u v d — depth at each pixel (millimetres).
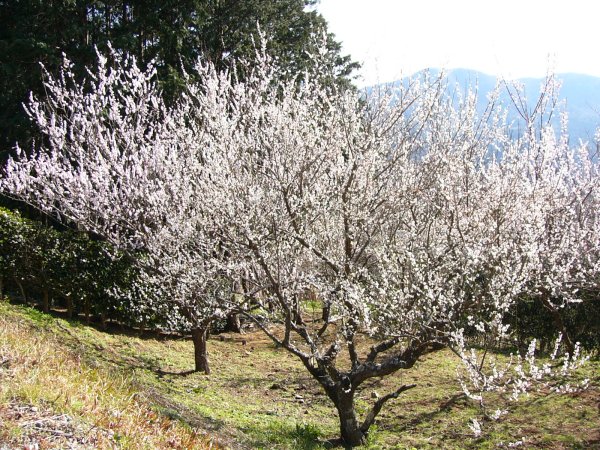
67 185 8547
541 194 6820
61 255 10531
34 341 5418
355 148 6992
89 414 4031
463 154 7055
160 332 11984
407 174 7270
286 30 17406
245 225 6211
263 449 5629
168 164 8250
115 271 10773
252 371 10141
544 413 7023
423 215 7289
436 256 6445
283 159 6531
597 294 9281
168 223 8344
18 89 15289
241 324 13797
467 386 8391
